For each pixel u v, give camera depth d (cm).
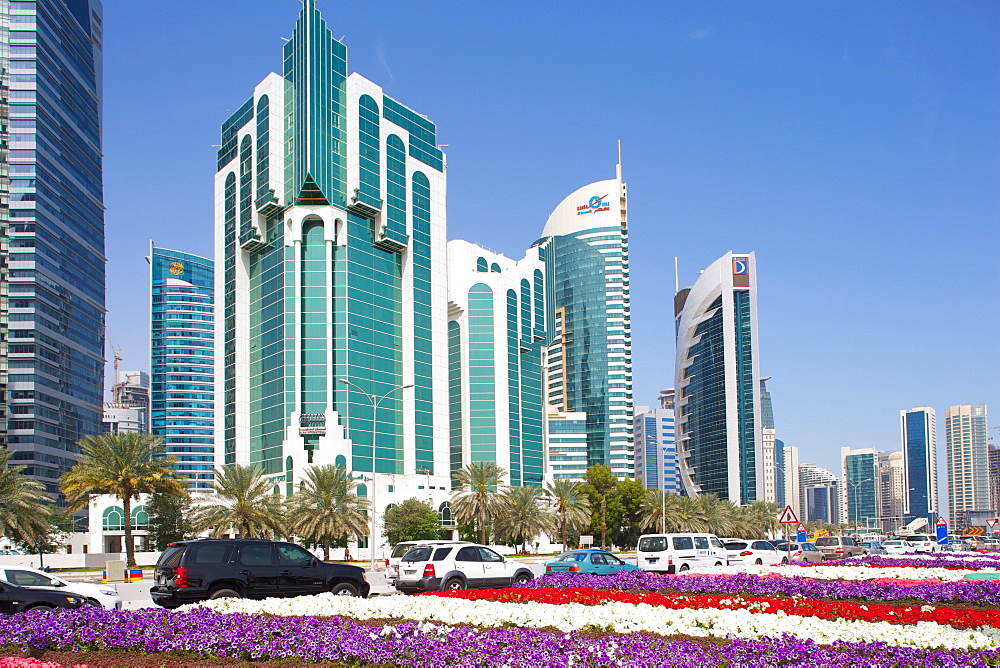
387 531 9988
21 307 15300
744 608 2273
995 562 4597
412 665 1531
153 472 7181
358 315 11900
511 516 9969
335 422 11125
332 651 1634
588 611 2175
